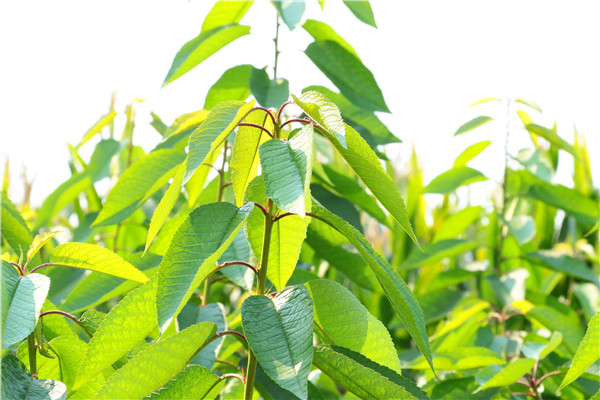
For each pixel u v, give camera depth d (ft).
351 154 3.58
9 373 3.69
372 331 3.86
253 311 3.55
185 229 3.50
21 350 4.00
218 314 4.56
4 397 3.61
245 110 3.59
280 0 4.98
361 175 3.63
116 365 4.00
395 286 3.53
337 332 3.88
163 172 4.97
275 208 3.78
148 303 3.69
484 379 4.88
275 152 3.46
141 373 3.59
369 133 5.22
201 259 3.47
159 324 3.37
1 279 3.59
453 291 6.70
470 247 6.64
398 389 3.54
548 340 5.71
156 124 6.03
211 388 3.74
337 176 5.29
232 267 4.70
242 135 3.77
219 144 3.59
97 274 4.92
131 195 4.96
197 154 3.49
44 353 3.85
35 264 4.40
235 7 5.33
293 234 3.82
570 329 5.81
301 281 4.83
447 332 6.18
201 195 5.38
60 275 5.40
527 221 6.45
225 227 3.54
